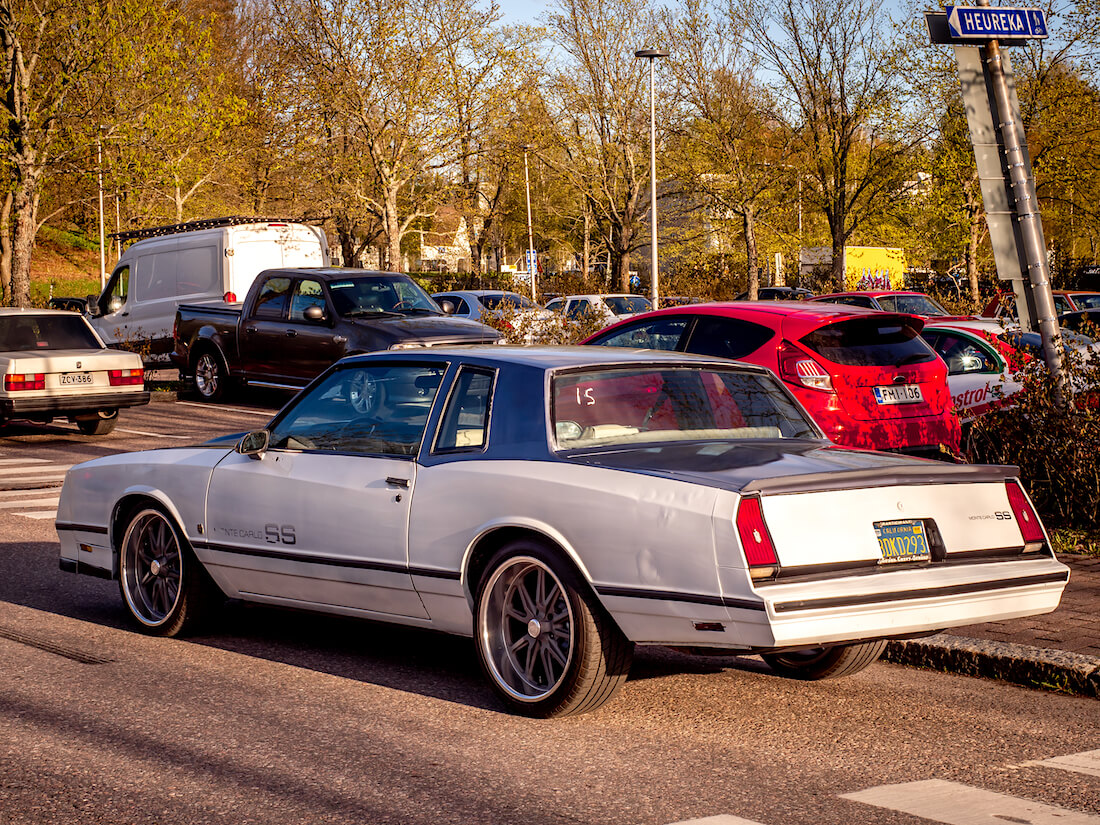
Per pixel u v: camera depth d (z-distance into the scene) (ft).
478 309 100.73
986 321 43.96
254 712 17.87
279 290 67.72
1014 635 21.15
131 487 23.09
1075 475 29.99
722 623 15.38
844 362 31.07
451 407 19.10
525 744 16.30
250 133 151.12
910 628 16.19
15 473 46.98
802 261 161.17
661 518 15.85
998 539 17.25
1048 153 124.57
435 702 18.45
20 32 109.40
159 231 86.53
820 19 127.24
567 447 17.63
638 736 16.70
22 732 16.85
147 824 13.43
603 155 171.63
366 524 19.27
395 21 139.03
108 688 19.20
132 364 58.49
